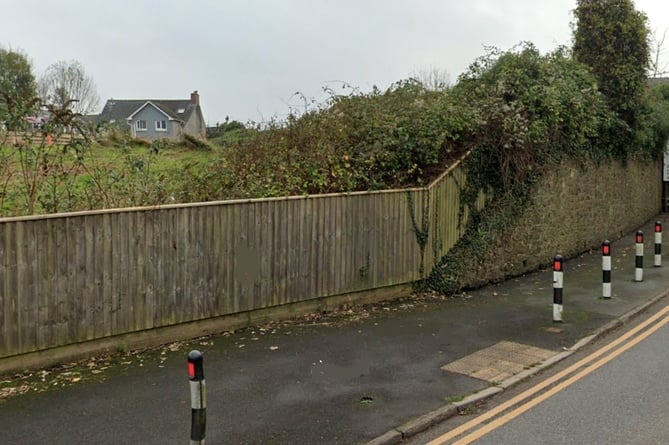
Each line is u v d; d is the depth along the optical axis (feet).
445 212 35.65
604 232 55.67
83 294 21.86
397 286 33.50
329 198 29.76
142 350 23.48
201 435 13.76
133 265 23.12
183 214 24.48
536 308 31.30
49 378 20.35
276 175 31.09
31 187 23.06
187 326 24.99
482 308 31.37
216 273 25.67
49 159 24.31
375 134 35.42
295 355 23.21
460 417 17.88
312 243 29.17
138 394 19.07
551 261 45.88
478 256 37.35
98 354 22.47
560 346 24.63
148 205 24.43
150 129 203.41
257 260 27.07
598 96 50.26
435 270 35.06
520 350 24.06
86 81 138.21
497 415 17.87
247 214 26.61
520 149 40.98
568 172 48.14
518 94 42.27
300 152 33.12
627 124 58.39
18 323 20.38
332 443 15.74
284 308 28.43
